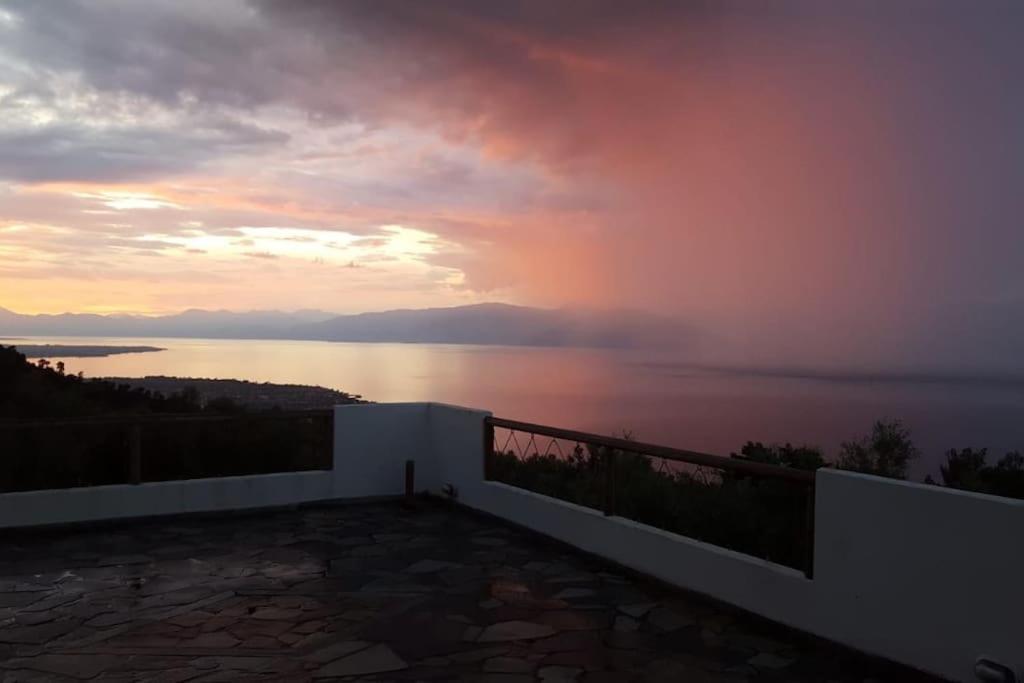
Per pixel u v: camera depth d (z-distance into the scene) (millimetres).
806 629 4125
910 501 3631
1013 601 3193
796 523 6117
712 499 6625
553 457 8133
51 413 11852
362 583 5191
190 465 9758
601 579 5320
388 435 8180
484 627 4328
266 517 7281
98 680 3557
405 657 3863
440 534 6645
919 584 3570
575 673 3674
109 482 9492
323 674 3637
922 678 3547
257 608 4645
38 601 4746
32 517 6488
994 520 3275
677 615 4570
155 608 4633
